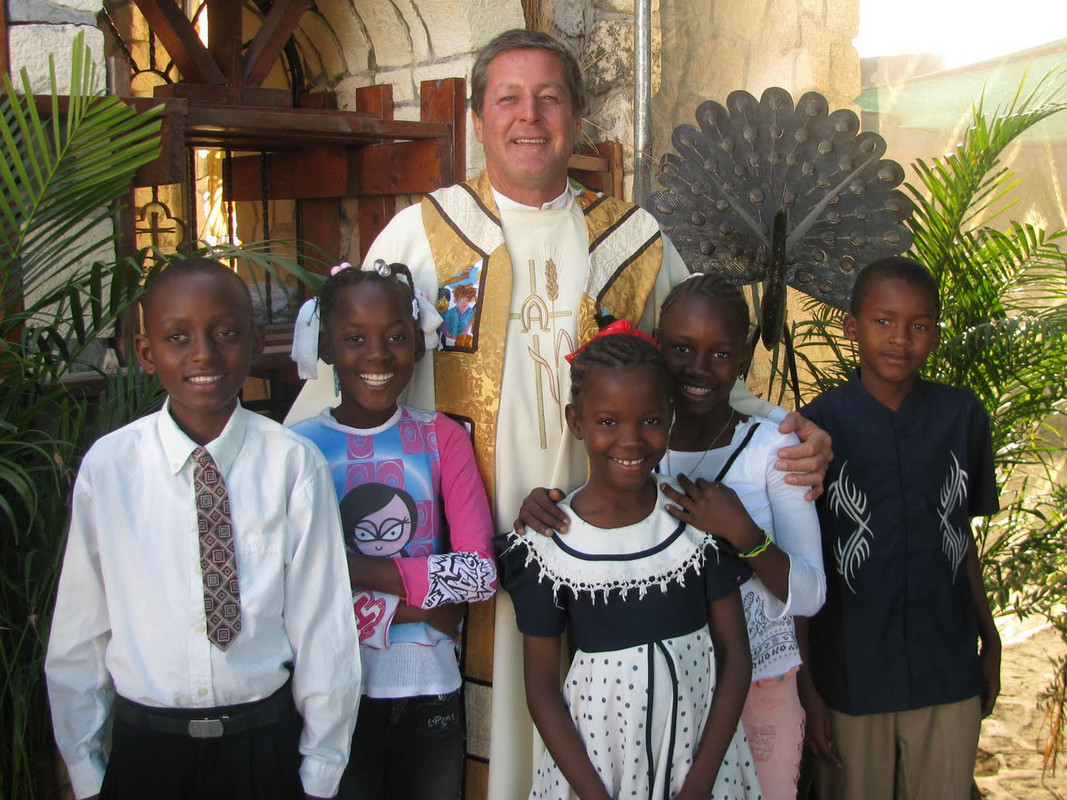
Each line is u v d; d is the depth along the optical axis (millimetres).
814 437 2184
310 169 3729
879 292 2307
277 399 3938
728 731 1944
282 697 1882
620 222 2465
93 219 2402
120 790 1813
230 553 1808
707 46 4406
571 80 2295
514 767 2316
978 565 2492
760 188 2865
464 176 3533
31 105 2123
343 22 3760
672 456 2223
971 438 2428
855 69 5039
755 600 2170
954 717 2367
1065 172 4766
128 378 2344
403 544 2133
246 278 3982
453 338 2330
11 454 2141
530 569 2031
